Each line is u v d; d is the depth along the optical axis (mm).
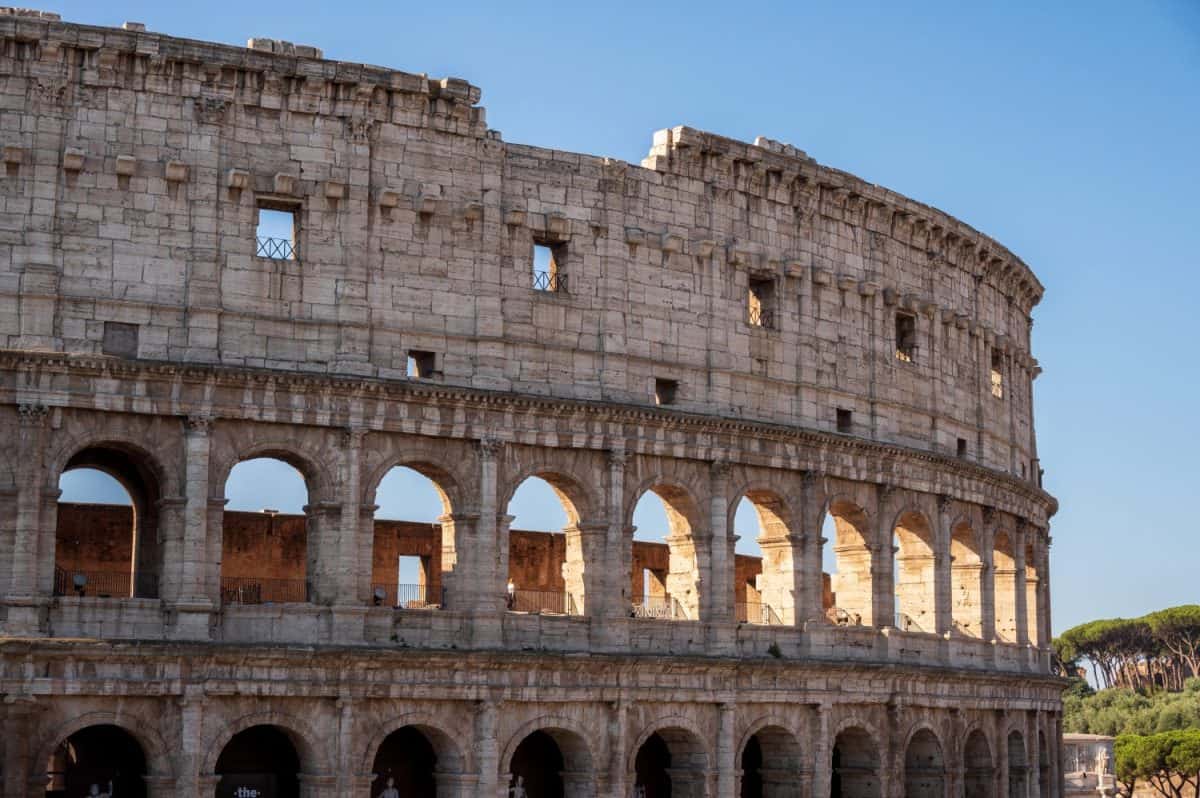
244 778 85750
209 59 82000
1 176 78062
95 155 79750
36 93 78938
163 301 80188
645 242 93938
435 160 87438
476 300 87625
